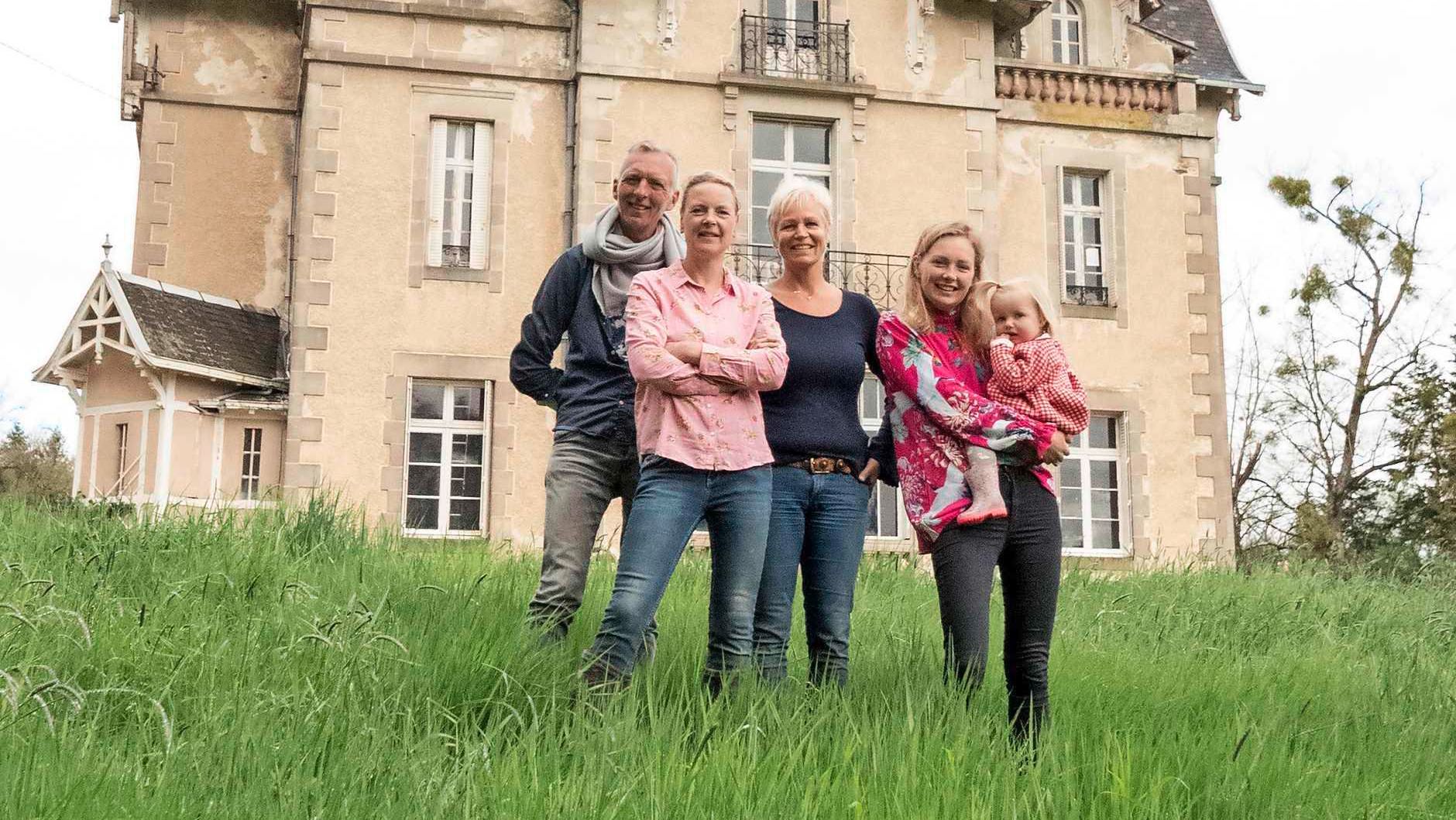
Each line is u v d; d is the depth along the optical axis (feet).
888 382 15.03
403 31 52.60
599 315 16.98
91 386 54.80
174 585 17.13
